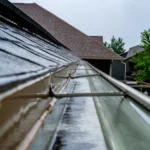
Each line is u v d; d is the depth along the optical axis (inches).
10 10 203.3
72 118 92.4
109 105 110.1
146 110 78.1
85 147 67.6
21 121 44.7
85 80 219.5
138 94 86.5
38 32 336.8
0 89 32.9
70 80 206.4
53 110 86.9
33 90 55.9
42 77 65.7
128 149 66.8
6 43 96.5
